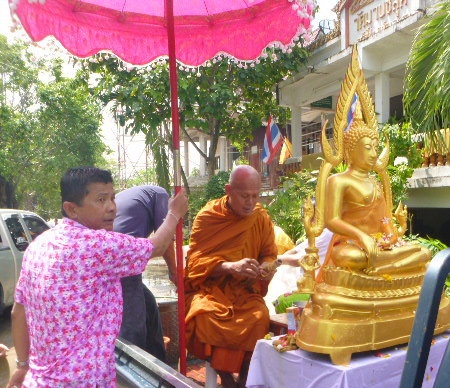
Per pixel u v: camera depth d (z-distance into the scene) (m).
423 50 4.86
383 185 2.59
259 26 3.36
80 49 3.10
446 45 4.48
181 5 3.34
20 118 17.31
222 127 12.48
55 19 2.86
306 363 2.07
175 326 3.72
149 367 1.83
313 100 11.45
